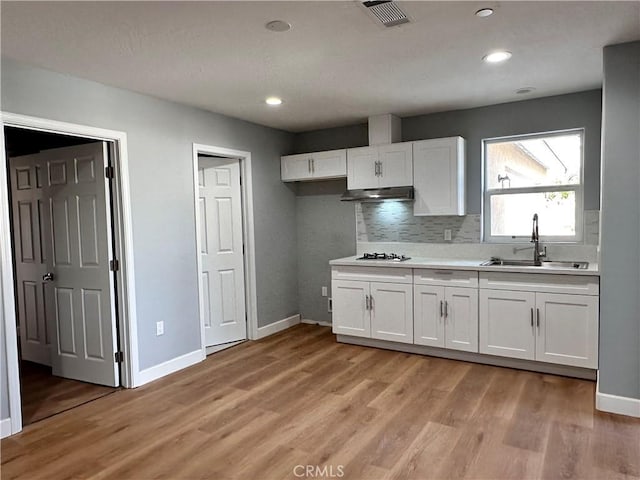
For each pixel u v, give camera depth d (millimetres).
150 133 3654
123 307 3490
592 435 2586
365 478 2227
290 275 5332
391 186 4449
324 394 3281
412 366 3832
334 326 4551
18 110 2801
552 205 4066
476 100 4023
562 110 3889
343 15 2285
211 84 3381
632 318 2781
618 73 2736
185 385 3539
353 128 4996
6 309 2748
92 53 2703
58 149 3604
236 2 2113
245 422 2867
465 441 2555
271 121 4719
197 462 2416
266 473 2291
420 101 4027
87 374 3639
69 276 3662
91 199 3488
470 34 2559
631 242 2756
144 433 2756
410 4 2178
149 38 2506
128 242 3463
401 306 4152
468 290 3809
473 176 4320
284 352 4336
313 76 3252
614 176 2779
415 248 4660
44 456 2510
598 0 2154
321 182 5246
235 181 4695
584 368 3414
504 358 3754
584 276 3322
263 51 2750
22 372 3924
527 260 4070
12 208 4215
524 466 2293
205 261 4523
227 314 4680
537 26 2461
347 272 4434
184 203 3963
